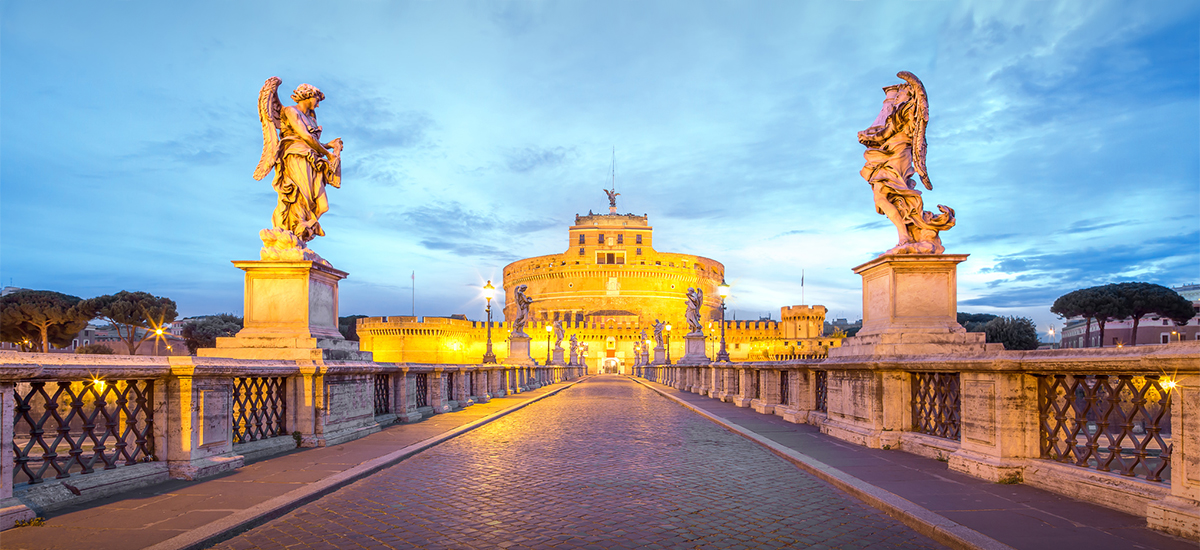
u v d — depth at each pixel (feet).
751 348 427.33
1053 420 22.18
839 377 37.99
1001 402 22.86
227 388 26.63
